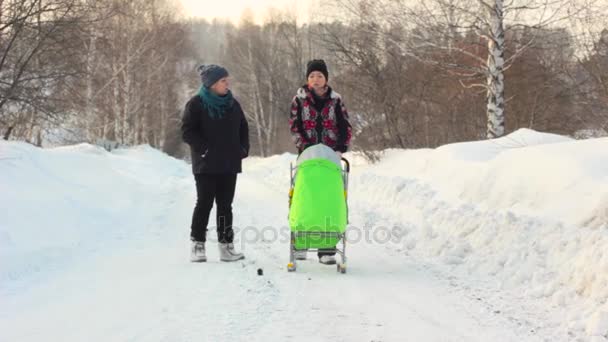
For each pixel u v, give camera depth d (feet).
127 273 21.35
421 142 60.08
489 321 16.80
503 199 27.25
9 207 27.12
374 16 56.95
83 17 61.77
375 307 17.94
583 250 19.29
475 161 35.83
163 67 144.97
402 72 58.44
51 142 101.30
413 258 24.86
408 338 15.31
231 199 24.08
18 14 55.67
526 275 20.08
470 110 62.44
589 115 55.88
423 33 55.11
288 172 63.21
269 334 15.29
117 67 117.39
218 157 23.29
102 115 115.44
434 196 33.19
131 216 35.24
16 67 59.11
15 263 21.17
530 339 15.38
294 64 183.42
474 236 24.68
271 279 20.93
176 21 156.15
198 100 23.53
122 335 14.89
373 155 52.60
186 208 39.19
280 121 186.09
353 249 26.76
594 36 48.78
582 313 16.65
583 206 22.25
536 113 62.75
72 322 15.87
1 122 65.05
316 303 18.20
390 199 36.70
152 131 169.99
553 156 27.22
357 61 57.77
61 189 35.88
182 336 14.93
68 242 25.84
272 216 35.65
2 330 15.16
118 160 73.31
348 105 58.29
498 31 51.29
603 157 25.57
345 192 22.75
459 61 57.06
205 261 23.58
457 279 21.39
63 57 63.21
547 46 53.78
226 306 17.52
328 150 22.45
